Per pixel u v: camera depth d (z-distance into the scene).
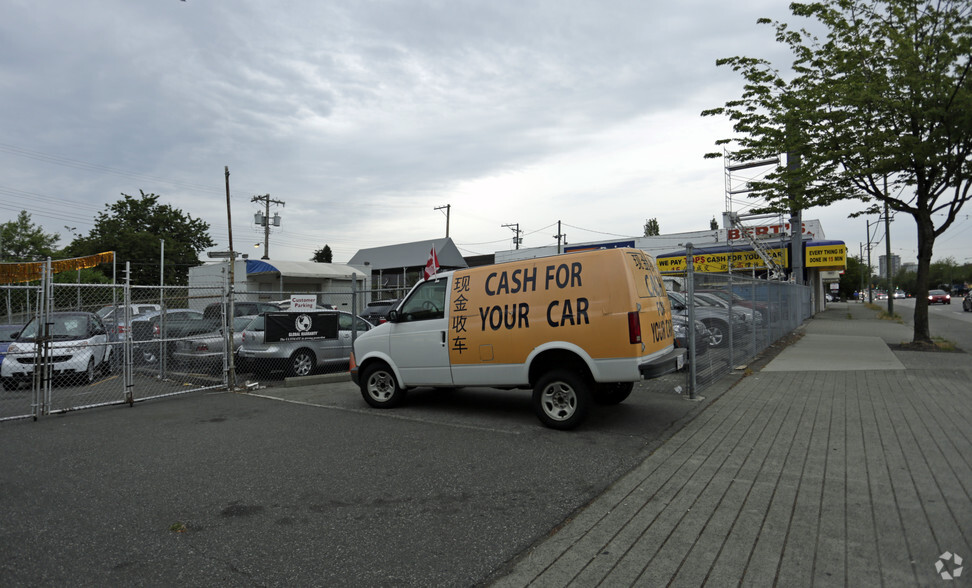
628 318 6.07
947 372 9.70
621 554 3.41
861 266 81.44
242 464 5.40
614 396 7.45
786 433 6.02
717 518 3.89
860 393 8.05
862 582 3.00
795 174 13.88
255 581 3.19
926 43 12.54
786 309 17.59
